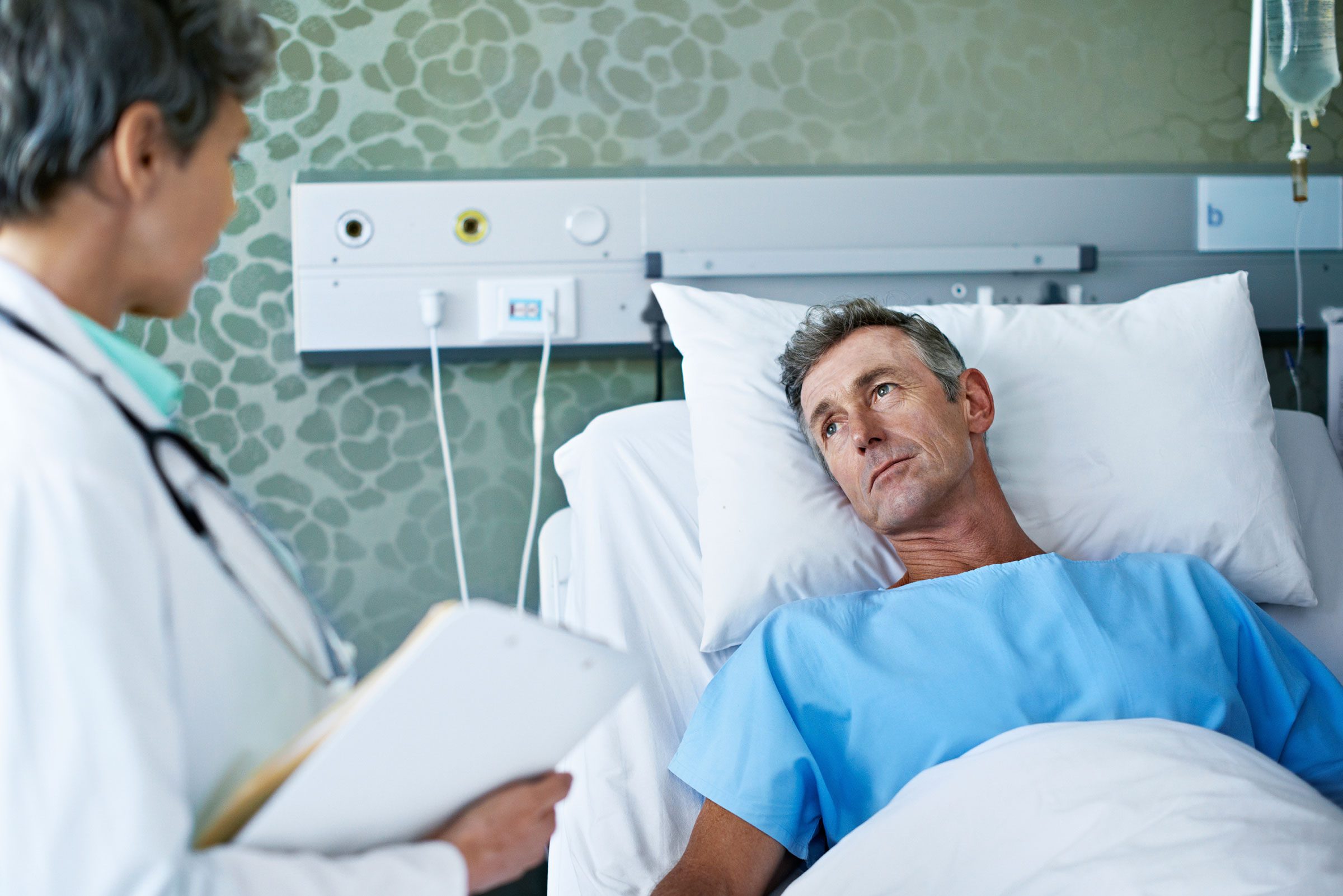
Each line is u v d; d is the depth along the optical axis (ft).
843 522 4.62
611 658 2.20
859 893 3.05
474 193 5.71
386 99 5.79
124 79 1.90
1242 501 4.83
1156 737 3.16
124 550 1.75
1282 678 3.93
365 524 5.88
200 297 5.68
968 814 3.07
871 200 6.04
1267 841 2.80
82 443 1.76
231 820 1.93
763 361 4.96
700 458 4.83
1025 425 4.91
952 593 3.92
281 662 2.19
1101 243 6.27
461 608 1.94
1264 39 5.74
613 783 4.07
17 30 1.83
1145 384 4.97
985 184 6.14
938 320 5.21
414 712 1.95
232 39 2.12
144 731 1.67
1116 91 6.43
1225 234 6.39
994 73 6.31
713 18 6.04
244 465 5.76
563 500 6.06
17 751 1.57
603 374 6.08
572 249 5.81
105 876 1.59
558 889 3.98
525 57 5.90
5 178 1.87
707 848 3.65
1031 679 3.67
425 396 5.90
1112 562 4.11
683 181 5.87
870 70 6.20
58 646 1.61
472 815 2.25
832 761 3.82
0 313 1.85
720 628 4.51
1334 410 6.15
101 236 2.01
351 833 2.07
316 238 5.60
